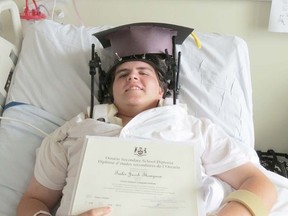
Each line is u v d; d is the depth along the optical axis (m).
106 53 1.26
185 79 1.24
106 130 0.96
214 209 0.86
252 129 1.24
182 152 0.88
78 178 0.84
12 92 1.22
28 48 1.28
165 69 1.11
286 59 1.59
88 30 1.33
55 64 1.25
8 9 1.38
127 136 0.93
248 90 1.27
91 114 1.06
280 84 1.64
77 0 1.58
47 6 1.57
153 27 1.13
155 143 0.89
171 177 0.84
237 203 0.82
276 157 1.70
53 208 1.01
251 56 1.60
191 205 0.80
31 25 1.36
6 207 0.97
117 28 1.13
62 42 1.29
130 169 0.85
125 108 1.05
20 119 1.15
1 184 1.01
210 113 1.19
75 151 0.98
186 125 1.01
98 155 0.87
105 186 0.82
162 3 1.55
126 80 1.04
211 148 0.97
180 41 1.26
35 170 1.01
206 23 1.56
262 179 0.89
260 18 1.51
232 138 1.09
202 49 1.29
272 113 1.72
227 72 1.25
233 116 1.20
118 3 1.57
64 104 1.20
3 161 1.05
